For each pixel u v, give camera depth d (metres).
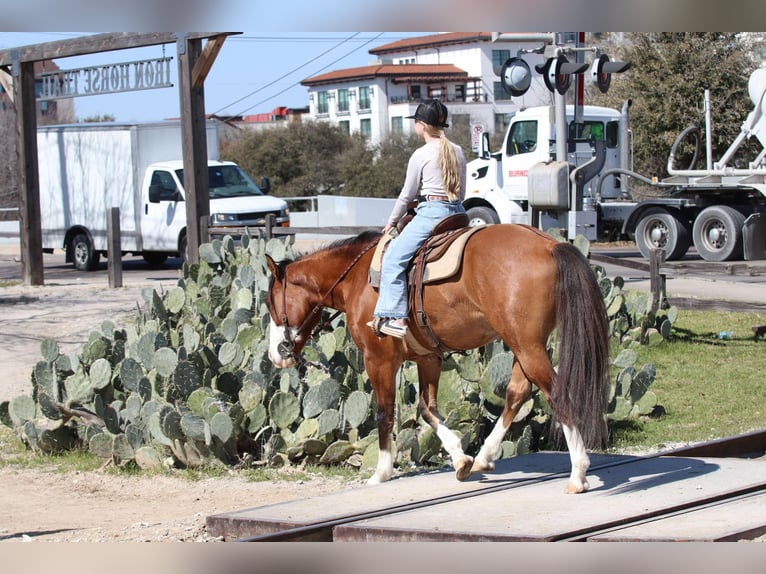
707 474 7.60
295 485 8.87
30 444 10.55
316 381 10.20
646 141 39.62
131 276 26.27
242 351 10.34
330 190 65.38
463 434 9.26
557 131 17.95
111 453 9.77
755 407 11.44
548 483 7.57
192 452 9.47
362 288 8.16
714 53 38.03
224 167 28.23
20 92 23.39
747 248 23.94
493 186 26.02
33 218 23.75
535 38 17.73
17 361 14.80
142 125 27.47
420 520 6.54
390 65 85.19
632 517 6.31
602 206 26.73
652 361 14.15
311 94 91.06
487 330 7.40
